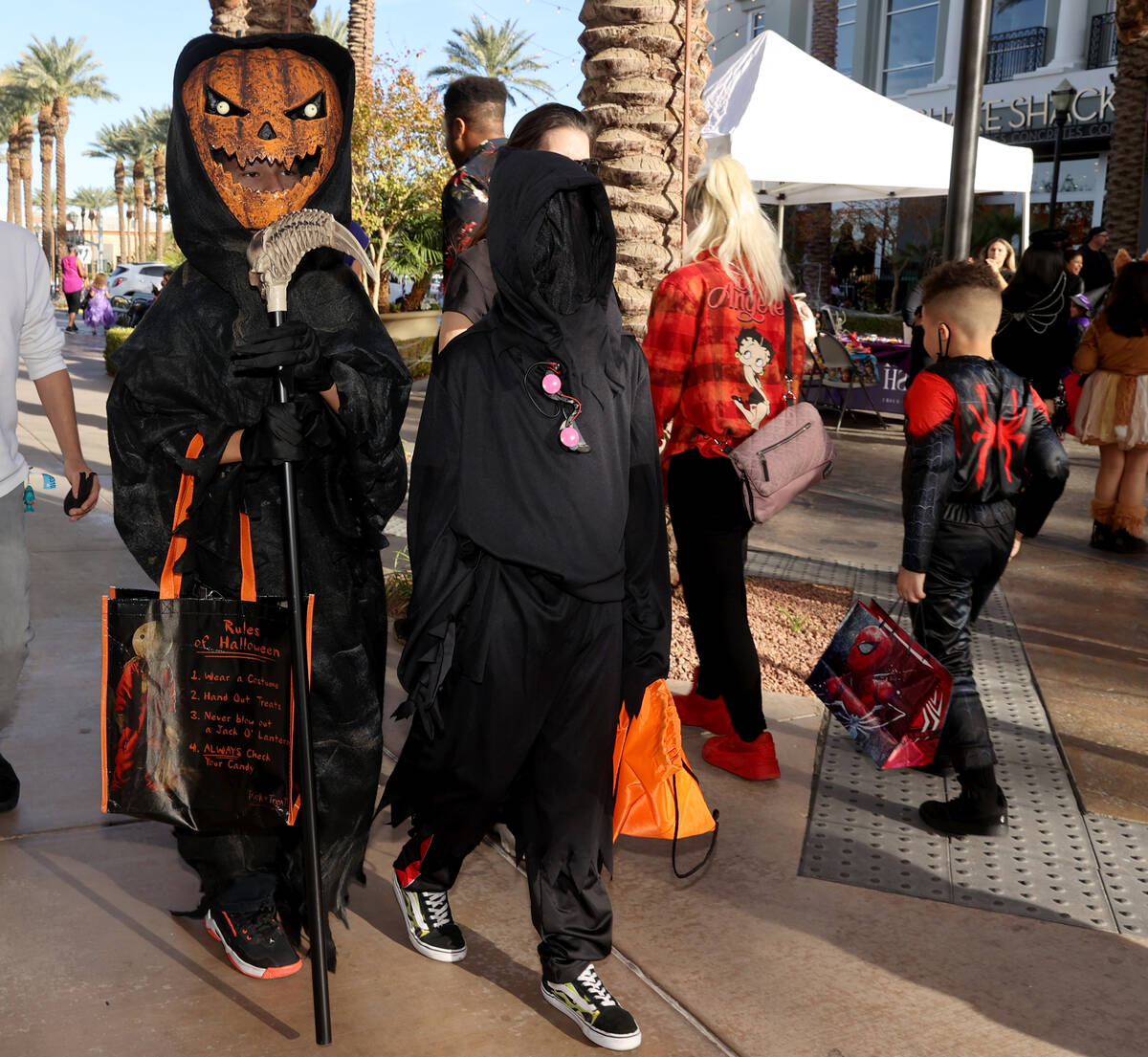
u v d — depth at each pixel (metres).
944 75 25.94
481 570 2.25
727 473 3.50
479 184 3.67
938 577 3.37
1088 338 6.93
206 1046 2.29
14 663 2.93
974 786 3.36
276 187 2.38
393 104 18.00
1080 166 24.08
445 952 2.62
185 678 2.25
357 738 2.51
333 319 2.39
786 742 4.04
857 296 26.92
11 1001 2.41
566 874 2.34
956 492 3.28
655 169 4.96
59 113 65.62
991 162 9.09
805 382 12.16
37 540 6.35
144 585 5.49
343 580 2.46
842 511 8.05
